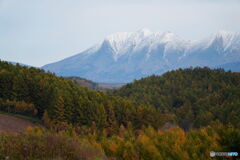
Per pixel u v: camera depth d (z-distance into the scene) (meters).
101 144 40.28
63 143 26.84
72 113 151.50
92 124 141.75
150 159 36.50
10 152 23.47
